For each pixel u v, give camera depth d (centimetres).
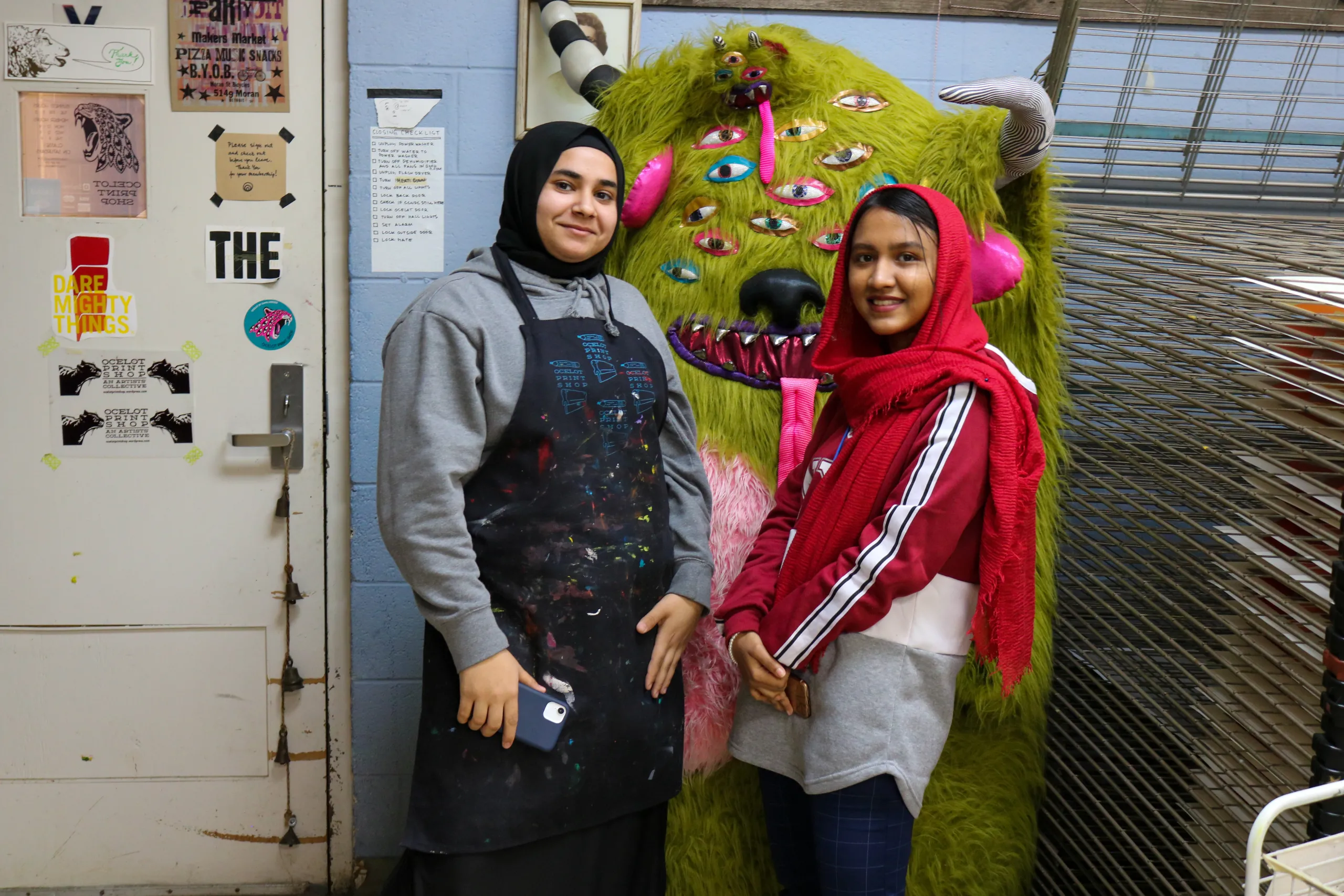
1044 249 136
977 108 131
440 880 108
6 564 168
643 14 165
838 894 108
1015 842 137
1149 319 143
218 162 165
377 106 163
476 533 110
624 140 140
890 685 106
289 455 171
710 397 137
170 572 172
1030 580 110
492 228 167
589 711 110
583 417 111
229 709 177
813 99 136
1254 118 176
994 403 105
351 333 167
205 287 167
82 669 172
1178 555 132
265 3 162
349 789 180
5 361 165
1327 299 100
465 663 104
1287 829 108
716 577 130
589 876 115
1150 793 138
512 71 164
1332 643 92
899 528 101
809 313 135
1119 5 168
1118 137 170
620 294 125
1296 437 125
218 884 180
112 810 176
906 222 107
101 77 161
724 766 132
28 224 163
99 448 168
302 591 175
